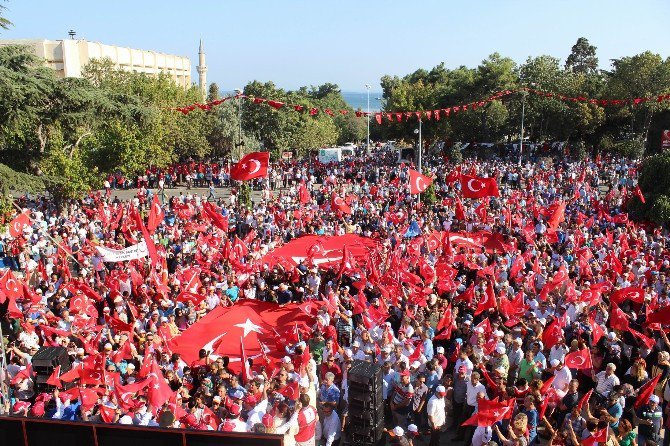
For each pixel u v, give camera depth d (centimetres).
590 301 1538
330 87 12812
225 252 2130
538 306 1570
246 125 6531
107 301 1789
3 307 1778
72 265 2417
